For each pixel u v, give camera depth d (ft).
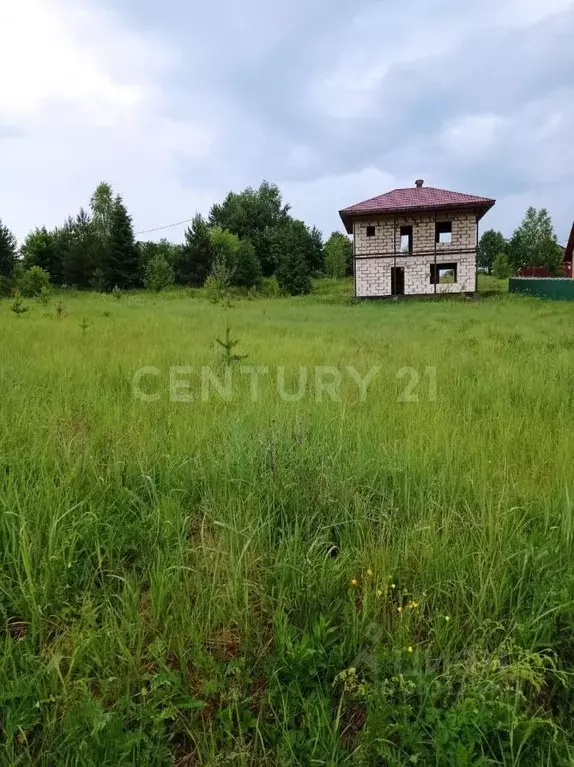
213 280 110.83
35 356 22.09
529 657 5.57
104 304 70.90
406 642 6.20
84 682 5.44
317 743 5.08
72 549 7.42
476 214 101.40
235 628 6.75
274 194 271.69
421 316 58.08
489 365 21.62
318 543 8.02
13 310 42.86
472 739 4.98
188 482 10.04
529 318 52.44
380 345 28.89
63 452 10.62
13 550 7.30
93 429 12.59
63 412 13.74
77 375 18.47
